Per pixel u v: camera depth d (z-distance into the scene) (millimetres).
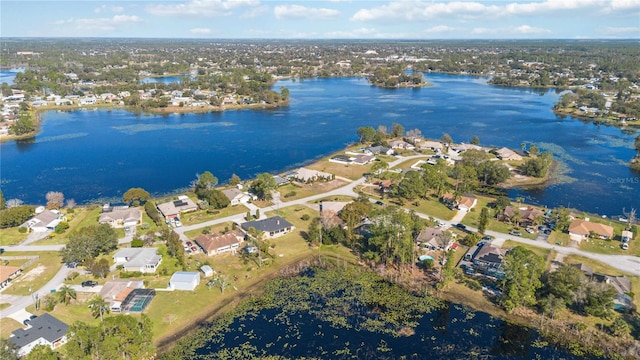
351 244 118812
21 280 99500
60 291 90250
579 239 120375
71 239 106562
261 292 97000
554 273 91750
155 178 178500
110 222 130000
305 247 117625
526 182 173500
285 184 166250
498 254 106312
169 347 79250
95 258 109375
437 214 138250
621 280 96000
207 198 145625
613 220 136000
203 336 82188
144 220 134125
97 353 68062
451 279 97438
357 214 123125
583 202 153250
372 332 83750
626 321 85062
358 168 187625
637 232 123750
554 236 122438
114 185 170375
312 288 98688
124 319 73875
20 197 158250
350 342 80750
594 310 86125
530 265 90312
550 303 86500
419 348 79375
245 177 179750
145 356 75500
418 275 103438
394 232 104375
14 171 187250
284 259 111312
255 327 84938
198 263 107312
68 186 169375
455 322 86812
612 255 111625
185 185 170250
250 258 111125
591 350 78750
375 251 109875
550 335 82625
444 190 153500
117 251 111250
